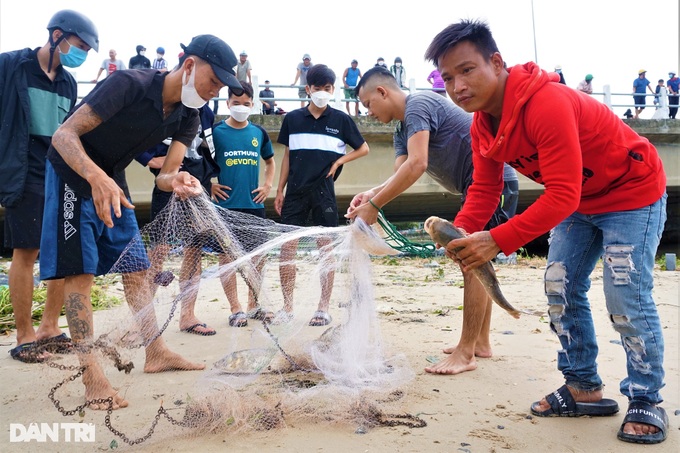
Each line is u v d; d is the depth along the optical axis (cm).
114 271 299
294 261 346
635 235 255
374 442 241
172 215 312
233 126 525
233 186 515
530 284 716
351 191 1426
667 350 384
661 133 1634
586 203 266
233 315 452
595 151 249
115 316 293
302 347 333
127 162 309
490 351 372
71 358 283
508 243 237
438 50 251
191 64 288
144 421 261
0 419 263
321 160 527
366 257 315
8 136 374
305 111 536
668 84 1812
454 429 255
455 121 356
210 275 315
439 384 316
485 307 339
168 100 298
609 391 302
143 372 332
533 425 262
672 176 1684
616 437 251
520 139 251
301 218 534
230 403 264
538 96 240
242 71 1332
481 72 246
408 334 437
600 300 576
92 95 278
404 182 325
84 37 391
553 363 357
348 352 296
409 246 326
